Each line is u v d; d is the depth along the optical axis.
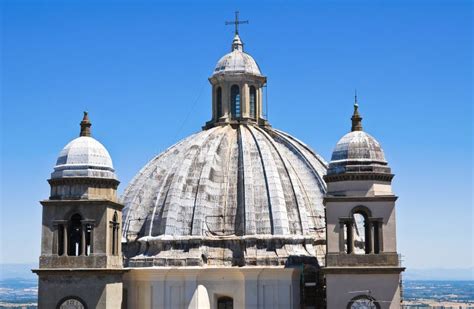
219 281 118.75
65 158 114.00
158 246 121.94
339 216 111.62
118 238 115.12
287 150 139.00
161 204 127.56
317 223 128.12
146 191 133.12
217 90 145.00
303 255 120.50
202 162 130.38
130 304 119.06
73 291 109.62
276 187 125.81
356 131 117.62
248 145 133.25
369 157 114.25
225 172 130.38
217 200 126.75
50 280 110.12
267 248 121.19
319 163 141.88
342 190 113.38
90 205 111.44
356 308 109.00
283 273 118.12
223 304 119.88
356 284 109.50
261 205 125.00
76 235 114.62
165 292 118.44
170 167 133.38
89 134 118.00
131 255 125.69
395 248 110.50
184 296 118.00
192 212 124.69
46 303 109.62
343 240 111.06
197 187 126.81
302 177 134.25
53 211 111.62
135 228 129.25
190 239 121.50
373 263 109.94
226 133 138.00
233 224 124.56
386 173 113.50
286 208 125.69
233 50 149.62
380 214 111.56
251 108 144.88
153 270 118.00
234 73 143.00
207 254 121.38
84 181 112.19
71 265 110.12
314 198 131.50
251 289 118.00
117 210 115.38
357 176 112.69
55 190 113.19
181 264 119.75
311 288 118.81
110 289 110.44
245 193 125.38
